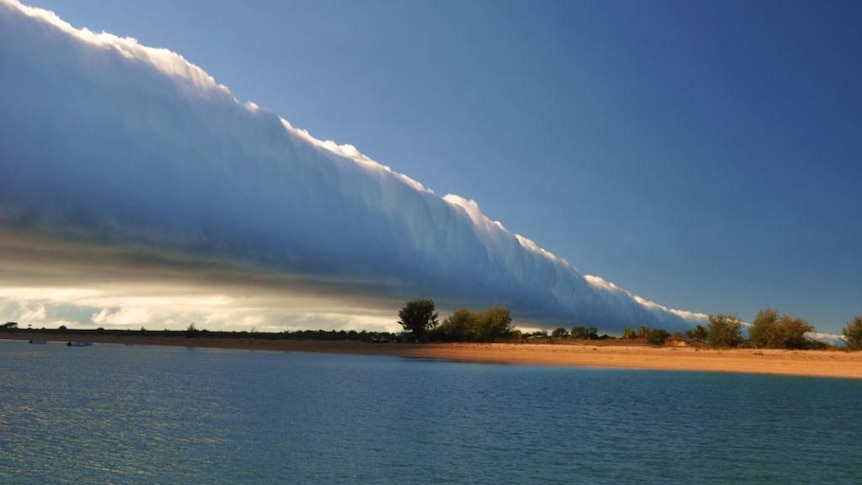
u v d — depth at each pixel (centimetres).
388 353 12088
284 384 5916
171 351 13025
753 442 3172
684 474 2516
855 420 3894
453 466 2603
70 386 5588
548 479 2409
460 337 13688
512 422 3725
